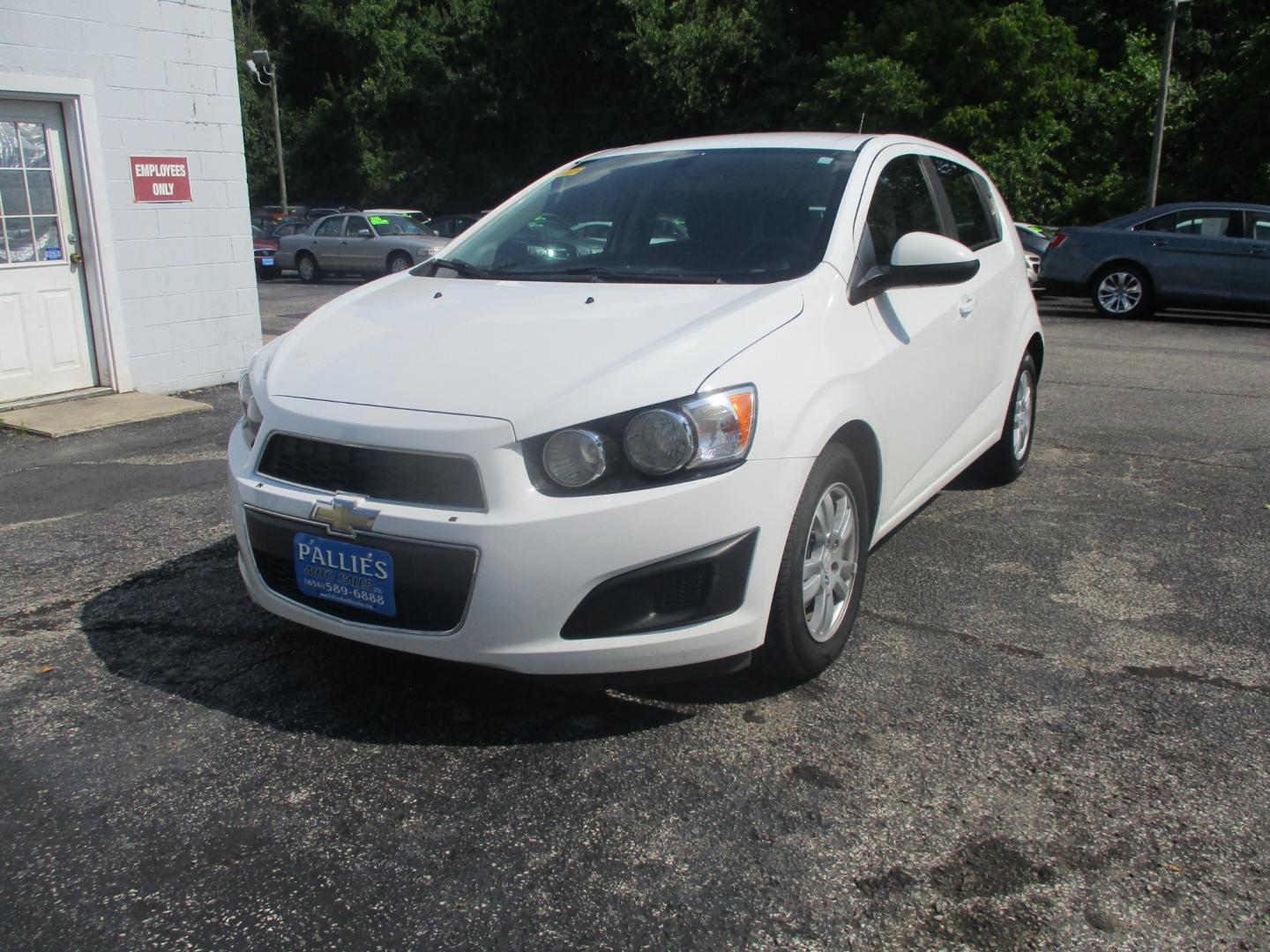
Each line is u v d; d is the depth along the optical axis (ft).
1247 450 21.04
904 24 84.58
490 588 9.02
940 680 11.09
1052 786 9.16
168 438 22.74
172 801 9.00
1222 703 10.62
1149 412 24.84
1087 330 41.81
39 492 18.42
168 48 27.02
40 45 24.45
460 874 8.07
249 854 8.31
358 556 9.47
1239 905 7.69
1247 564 14.53
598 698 10.70
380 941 7.38
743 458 9.42
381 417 9.49
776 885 7.93
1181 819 8.69
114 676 11.25
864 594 13.43
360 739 9.99
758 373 9.73
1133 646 11.93
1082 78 88.43
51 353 26.07
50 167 25.38
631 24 99.09
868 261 12.02
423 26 126.11
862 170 12.85
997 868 8.10
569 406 9.12
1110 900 7.75
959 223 15.55
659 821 8.70
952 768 9.43
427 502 9.28
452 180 121.08
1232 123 80.43
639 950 7.29
